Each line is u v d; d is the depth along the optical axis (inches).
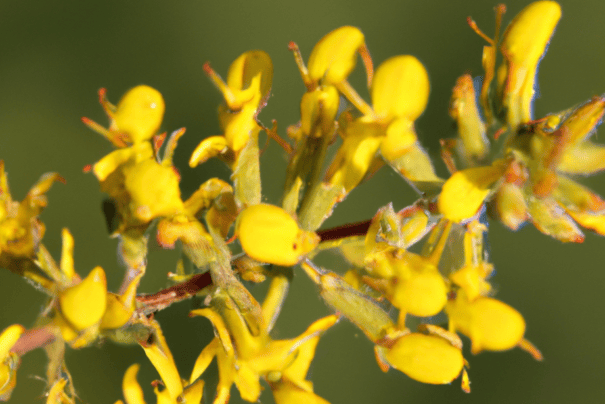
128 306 7.8
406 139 7.9
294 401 7.9
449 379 7.8
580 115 7.6
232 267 8.0
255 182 8.0
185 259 8.0
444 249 7.9
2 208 7.9
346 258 8.0
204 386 8.0
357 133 7.9
